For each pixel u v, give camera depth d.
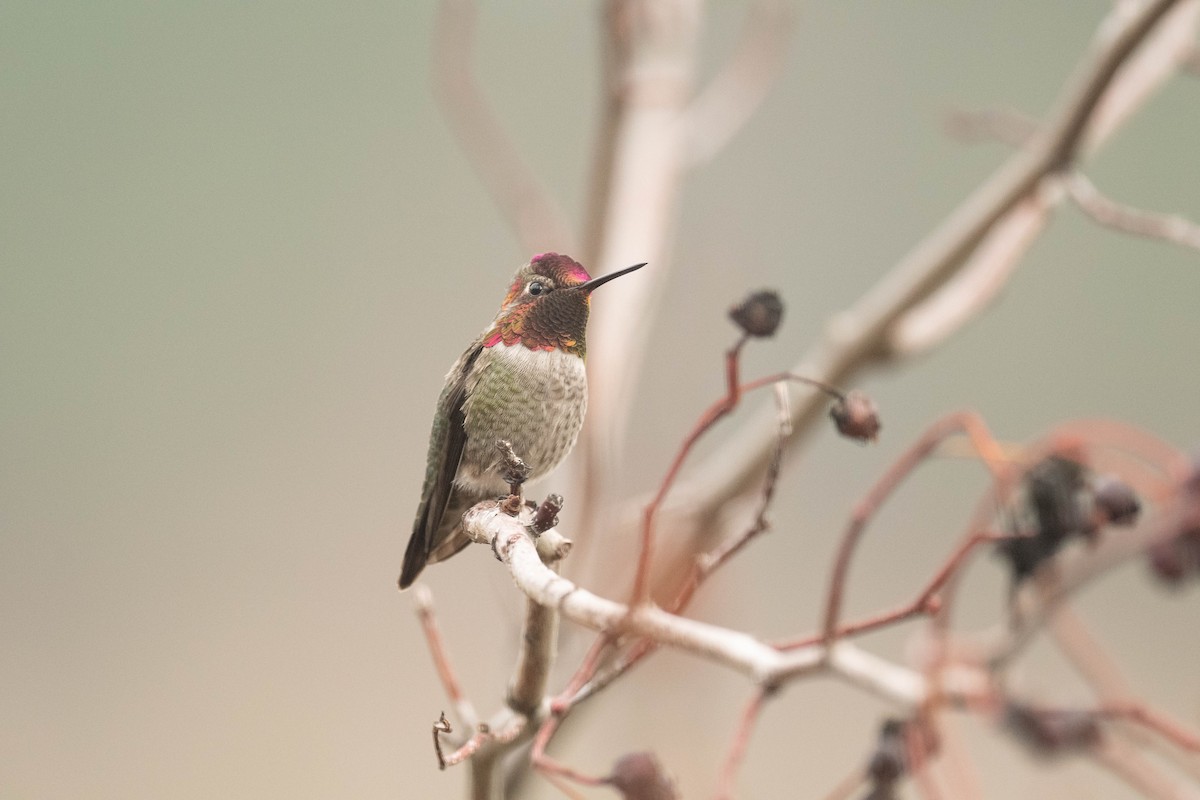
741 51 7.14
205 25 22.98
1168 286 18.19
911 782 4.56
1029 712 4.01
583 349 5.36
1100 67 6.22
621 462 6.77
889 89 19.25
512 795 5.24
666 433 6.91
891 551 14.63
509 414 5.21
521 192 6.51
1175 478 4.00
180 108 22.70
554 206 6.54
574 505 5.85
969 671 4.19
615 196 6.61
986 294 6.83
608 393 6.01
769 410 6.77
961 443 4.21
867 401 3.76
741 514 6.67
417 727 12.30
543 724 3.75
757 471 6.59
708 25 9.45
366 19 23.23
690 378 7.02
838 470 15.35
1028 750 4.02
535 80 17.77
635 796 3.43
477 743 3.33
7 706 13.24
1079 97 6.34
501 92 17.67
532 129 17.69
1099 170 19.42
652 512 3.37
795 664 3.73
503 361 5.22
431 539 5.41
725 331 7.12
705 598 6.18
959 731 4.68
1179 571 3.92
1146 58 6.86
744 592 6.38
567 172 17.66
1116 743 4.07
